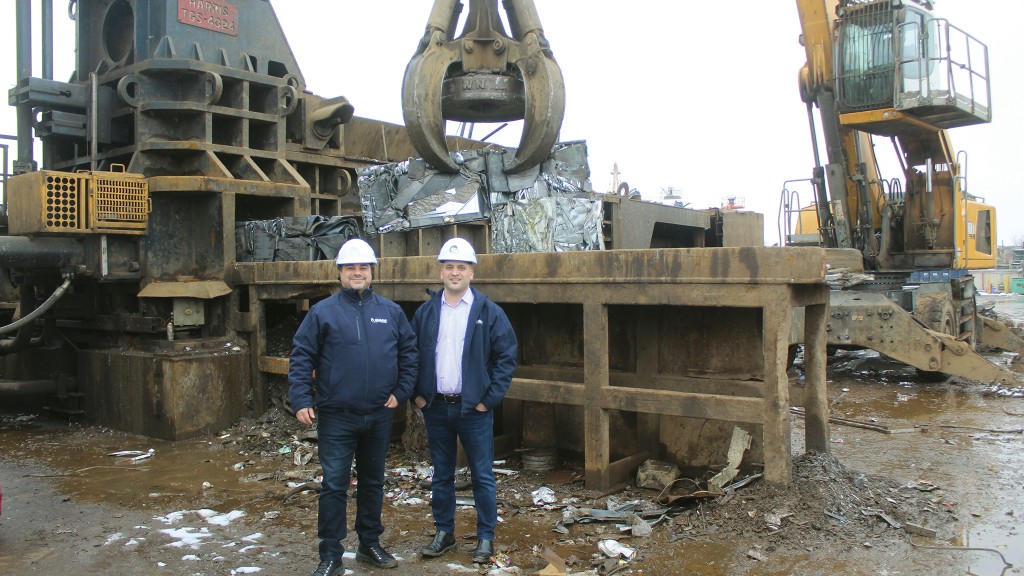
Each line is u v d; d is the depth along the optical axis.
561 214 7.57
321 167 10.73
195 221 8.84
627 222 9.28
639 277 5.65
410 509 5.71
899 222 14.01
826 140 13.10
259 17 9.88
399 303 7.83
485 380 4.62
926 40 11.80
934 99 11.78
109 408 8.61
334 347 4.35
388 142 12.46
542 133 8.06
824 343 6.00
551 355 7.23
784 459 5.23
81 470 6.86
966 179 13.70
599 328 5.89
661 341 6.53
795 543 4.79
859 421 8.70
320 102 10.52
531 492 6.04
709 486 5.54
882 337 11.03
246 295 8.81
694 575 4.39
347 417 4.37
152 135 8.95
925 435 8.04
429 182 8.43
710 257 5.37
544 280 6.10
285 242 8.67
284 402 8.41
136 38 9.09
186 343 8.35
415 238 8.27
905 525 5.04
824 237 13.51
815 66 12.88
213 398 8.16
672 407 5.59
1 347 9.13
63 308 9.35
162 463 7.08
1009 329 14.96
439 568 4.57
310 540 5.09
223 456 7.33
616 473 6.11
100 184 8.02
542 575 4.35
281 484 6.36
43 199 7.65
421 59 8.05
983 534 4.98
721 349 6.30
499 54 8.33
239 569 4.61
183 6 9.06
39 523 5.46
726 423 6.24
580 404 6.01
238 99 9.36
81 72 10.15
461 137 11.82
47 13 9.59
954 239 13.21
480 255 6.46
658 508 5.47
